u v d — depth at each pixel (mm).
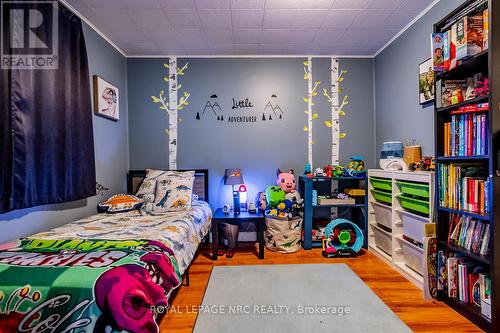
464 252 1727
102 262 1209
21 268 1146
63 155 2088
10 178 1648
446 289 1932
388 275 2418
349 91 3518
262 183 3488
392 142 2824
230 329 1657
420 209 2205
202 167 3469
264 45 3170
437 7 2307
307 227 3143
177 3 2297
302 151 3500
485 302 1635
